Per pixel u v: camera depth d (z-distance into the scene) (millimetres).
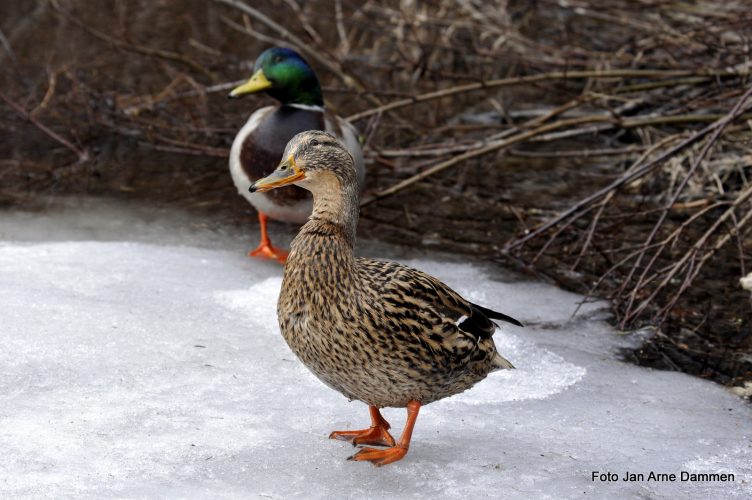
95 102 9508
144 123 8867
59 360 4625
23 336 4840
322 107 6879
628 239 7438
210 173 8805
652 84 8297
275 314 5555
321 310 3588
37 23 12070
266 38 10148
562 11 11359
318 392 4547
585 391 4852
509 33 9641
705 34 8492
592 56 9500
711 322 6016
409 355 3604
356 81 9711
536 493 3707
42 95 10016
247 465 3768
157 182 8500
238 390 4496
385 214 7922
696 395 4918
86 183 8375
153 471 3656
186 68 10875
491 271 6828
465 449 4059
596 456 4074
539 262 7027
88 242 6809
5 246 6602
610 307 6223
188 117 9727
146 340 4992
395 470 3818
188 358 4824
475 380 3949
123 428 3998
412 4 10844
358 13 11234
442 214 7945
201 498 3469
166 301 5645
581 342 5625
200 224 7562
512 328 5730
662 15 9758
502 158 9250
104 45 11461
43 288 5633
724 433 4414
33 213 7590
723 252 7164
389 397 3760
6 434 3859
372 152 8469
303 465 3805
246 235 7383
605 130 9359
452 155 8836
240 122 9672
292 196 6418
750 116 7883
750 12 7680
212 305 5668
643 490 3795
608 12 9859
